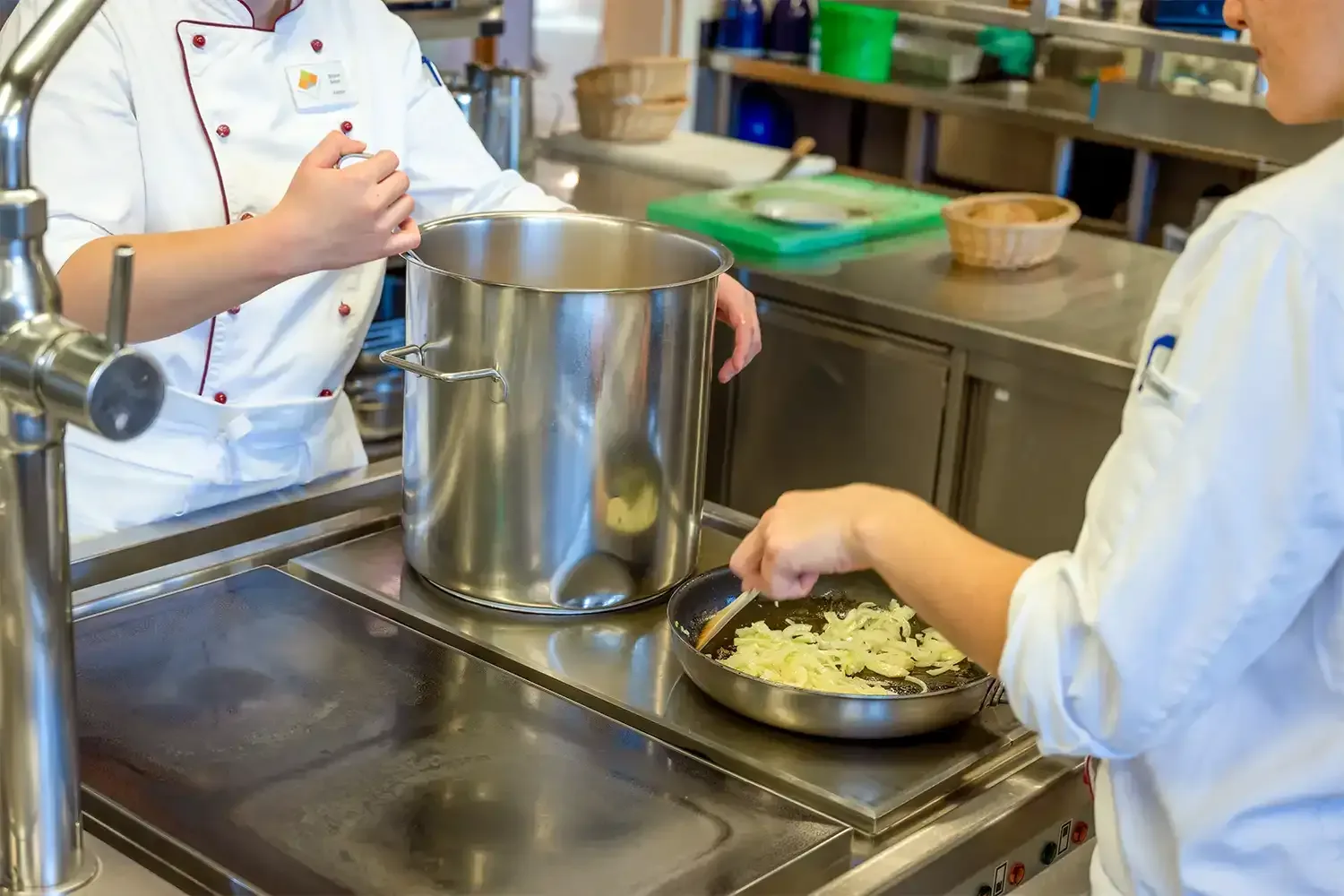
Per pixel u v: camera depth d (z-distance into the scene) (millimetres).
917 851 944
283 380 1470
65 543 789
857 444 2465
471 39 3115
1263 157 2633
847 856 938
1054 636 755
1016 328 2229
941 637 1215
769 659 1158
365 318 1543
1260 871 817
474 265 1354
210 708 1061
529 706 1093
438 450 1206
